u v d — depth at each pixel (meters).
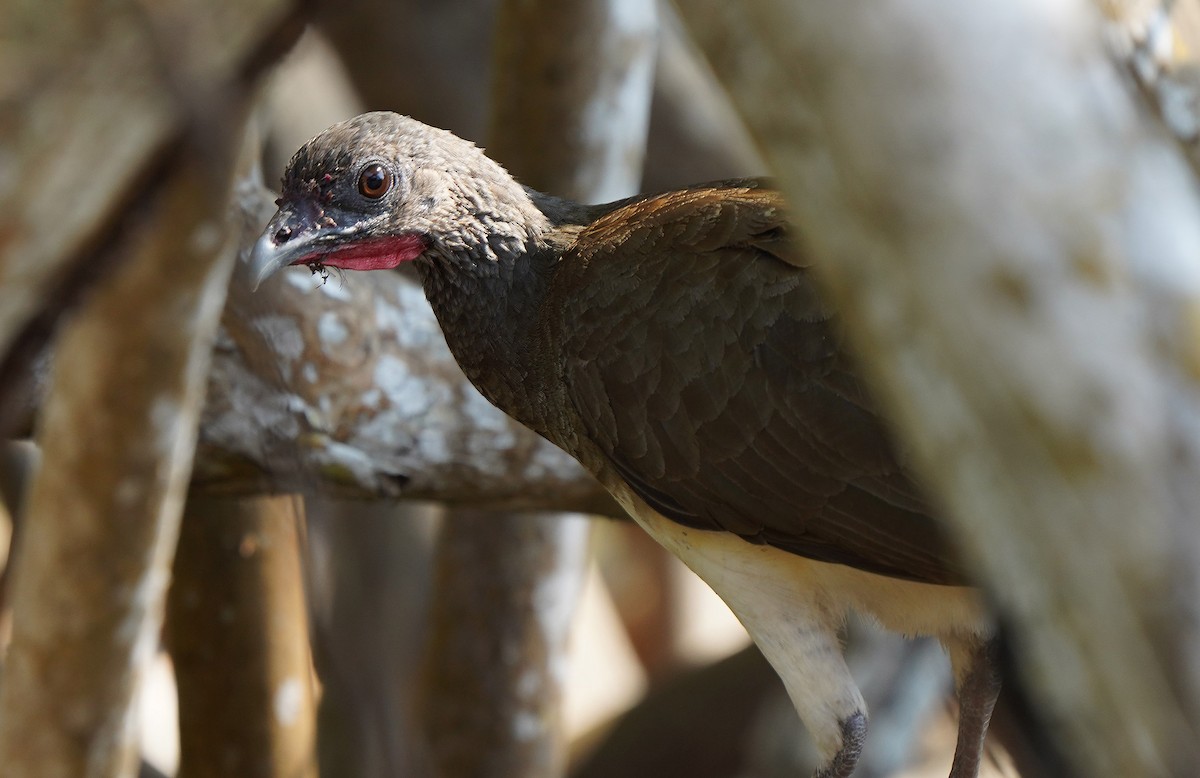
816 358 9.51
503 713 14.71
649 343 10.07
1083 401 3.73
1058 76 3.72
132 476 6.50
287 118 18.44
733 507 10.05
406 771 12.67
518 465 11.55
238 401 10.10
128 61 4.70
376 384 10.98
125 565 6.71
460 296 10.87
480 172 10.84
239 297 10.09
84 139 4.76
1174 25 4.42
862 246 3.92
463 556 14.54
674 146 19.00
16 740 6.96
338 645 12.39
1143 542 3.75
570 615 14.87
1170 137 4.14
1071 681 4.00
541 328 10.66
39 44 4.60
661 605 23.28
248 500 11.63
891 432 9.30
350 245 10.65
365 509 14.94
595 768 17.84
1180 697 3.78
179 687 12.23
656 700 17.97
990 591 4.12
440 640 14.77
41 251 4.95
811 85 3.83
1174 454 3.72
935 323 3.84
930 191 3.74
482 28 18.78
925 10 3.69
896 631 10.45
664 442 10.15
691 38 4.25
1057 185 3.71
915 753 19.05
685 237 10.09
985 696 10.17
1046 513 3.85
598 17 12.87
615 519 12.16
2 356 5.30
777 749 16.80
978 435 3.89
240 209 10.41
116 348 6.15
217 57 4.86
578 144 13.27
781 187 4.38
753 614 10.56
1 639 13.42
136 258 5.71
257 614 11.97
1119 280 3.72
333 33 18.55
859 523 9.59
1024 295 3.72
